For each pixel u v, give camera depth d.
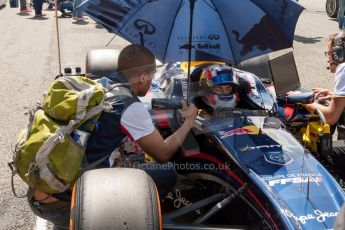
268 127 3.27
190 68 3.36
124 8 3.27
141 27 3.42
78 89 2.86
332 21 14.40
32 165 2.71
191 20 3.20
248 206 2.92
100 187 2.37
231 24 3.43
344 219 1.75
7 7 18.36
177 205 3.44
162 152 2.98
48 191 2.76
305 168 2.98
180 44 3.54
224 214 3.22
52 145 2.68
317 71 8.90
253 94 3.43
